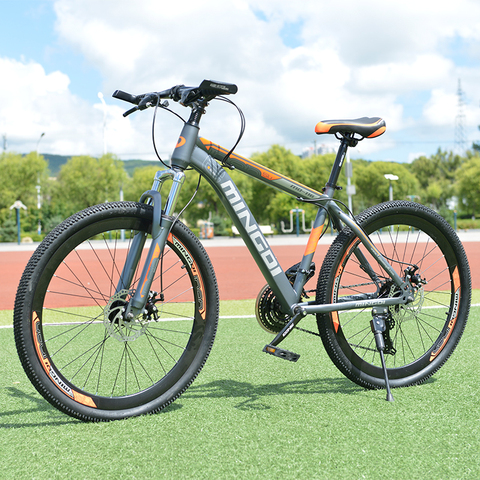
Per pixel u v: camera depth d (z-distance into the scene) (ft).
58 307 17.01
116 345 11.08
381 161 200.23
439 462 5.45
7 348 11.13
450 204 202.18
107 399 6.83
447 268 8.90
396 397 7.63
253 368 9.30
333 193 8.15
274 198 141.49
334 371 9.09
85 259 39.50
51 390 6.44
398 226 8.48
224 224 126.31
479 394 7.67
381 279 8.34
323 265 7.98
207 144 7.37
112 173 154.30
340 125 7.87
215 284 7.66
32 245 86.28
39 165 149.79
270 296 7.86
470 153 261.85
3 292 22.09
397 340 10.84
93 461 5.59
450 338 8.71
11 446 6.01
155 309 6.99
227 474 5.24
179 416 6.95
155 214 6.81
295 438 6.12
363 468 5.33
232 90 6.96
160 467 5.42
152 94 7.22
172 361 9.77
